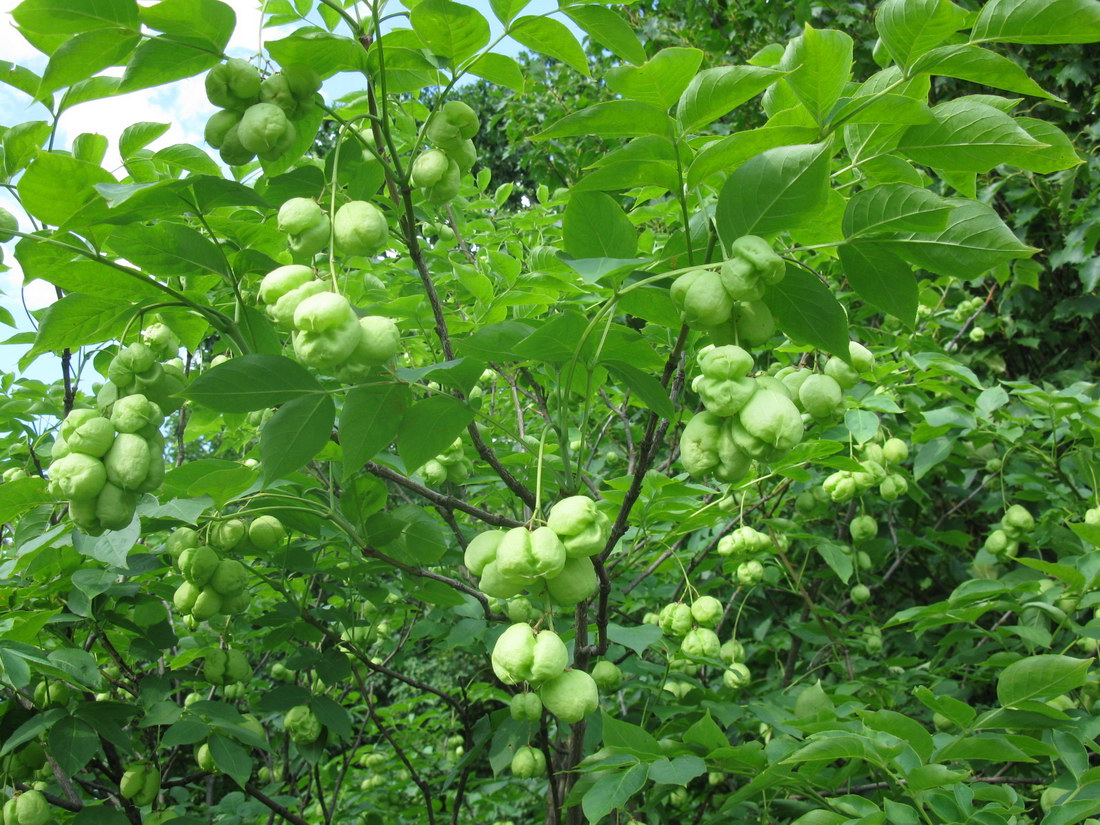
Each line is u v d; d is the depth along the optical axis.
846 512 5.08
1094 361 5.81
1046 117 6.09
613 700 4.26
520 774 2.79
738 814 3.16
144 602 2.90
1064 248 5.45
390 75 2.22
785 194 1.59
